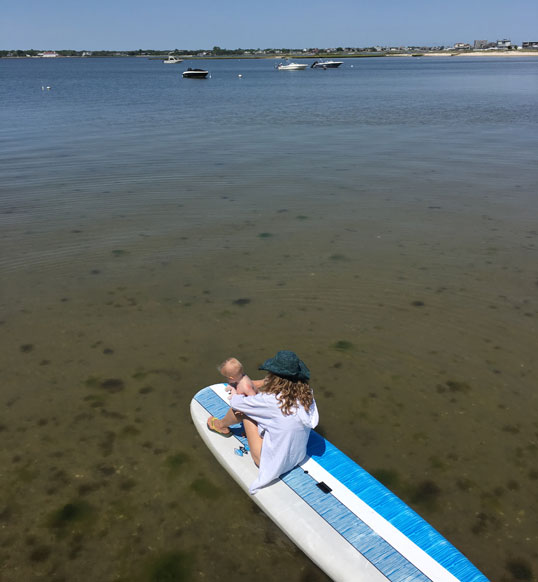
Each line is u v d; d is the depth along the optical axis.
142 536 3.46
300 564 3.25
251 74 90.62
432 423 4.53
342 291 6.84
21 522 3.56
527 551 3.38
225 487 3.84
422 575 3.02
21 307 6.43
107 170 13.12
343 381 5.07
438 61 171.25
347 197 10.91
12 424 4.48
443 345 5.67
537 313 6.30
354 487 3.61
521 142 17.00
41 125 21.62
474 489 3.86
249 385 3.87
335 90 44.28
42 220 9.44
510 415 4.64
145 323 6.09
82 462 4.08
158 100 35.06
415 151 15.67
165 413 4.64
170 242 8.47
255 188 11.58
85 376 5.14
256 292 6.82
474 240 8.57
